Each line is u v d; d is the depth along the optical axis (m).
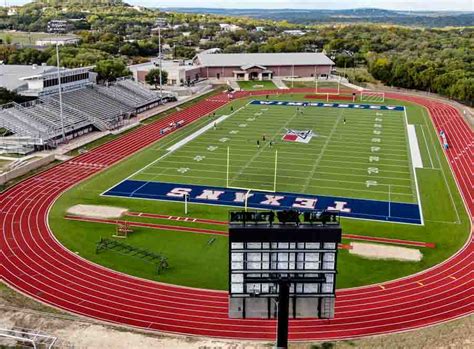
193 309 39.09
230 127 98.19
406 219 55.53
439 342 33.88
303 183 66.56
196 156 78.69
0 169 70.25
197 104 122.62
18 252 47.81
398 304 39.69
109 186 65.31
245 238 28.53
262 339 35.59
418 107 122.62
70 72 104.69
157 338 34.16
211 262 46.12
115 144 85.56
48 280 42.97
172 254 47.50
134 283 42.66
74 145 83.38
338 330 36.41
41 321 35.81
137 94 117.31
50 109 92.44
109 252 47.94
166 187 65.00
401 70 152.12
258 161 76.06
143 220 55.03
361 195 62.50
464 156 80.06
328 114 111.88
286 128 97.44
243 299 29.56
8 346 33.19
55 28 157.50
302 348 33.78
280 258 28.94
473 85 125.00
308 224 28.55
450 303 39.84
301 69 170.50
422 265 45.72
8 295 40.31
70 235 51.47
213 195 62.25
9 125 82.25
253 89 147.12
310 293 29.50
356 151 81.88
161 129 96.31
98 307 39.19
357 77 170.50
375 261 46.25
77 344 33.22
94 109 100.38
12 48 161.25
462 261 46.44
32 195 62.00
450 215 56.78
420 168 73.56
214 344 33.53
